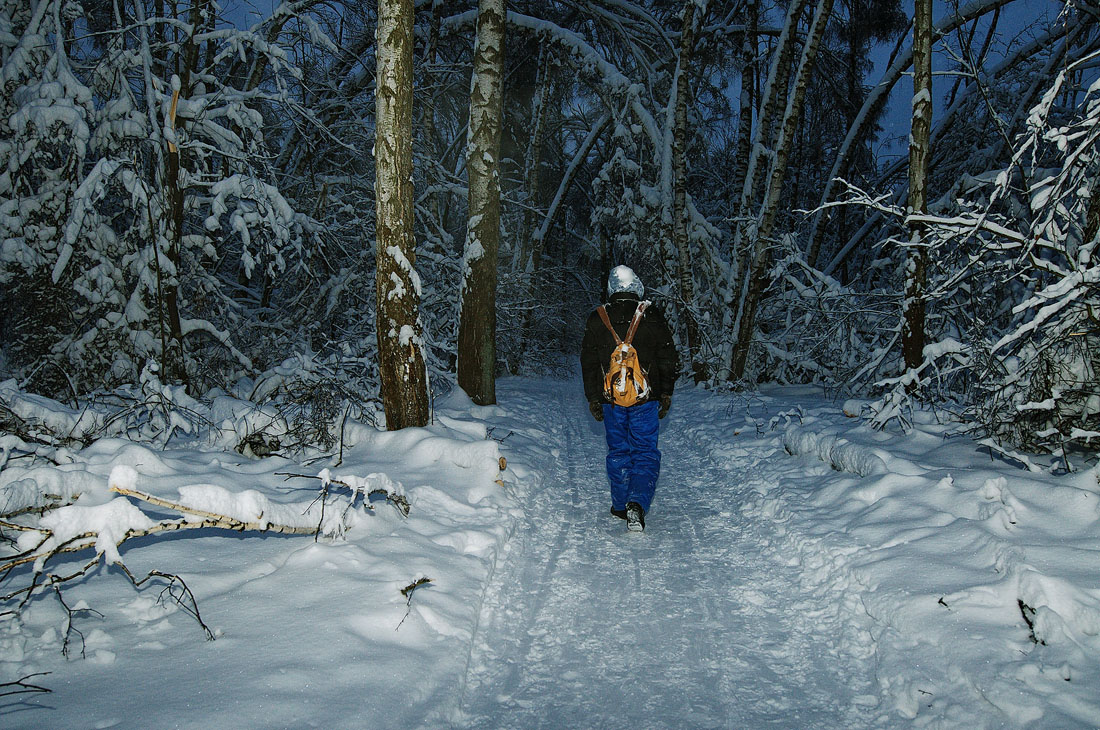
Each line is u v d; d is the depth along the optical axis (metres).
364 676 2.50
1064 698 2.27
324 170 13.96
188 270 9.30
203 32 9.48
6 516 3.05
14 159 8.12
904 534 3.69
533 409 9.77
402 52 5.66
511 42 17.20
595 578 3.85
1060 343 4.52
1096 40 9.66
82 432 5.06
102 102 8.91
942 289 5.62
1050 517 3.50
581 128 22.70
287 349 10.00
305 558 3.39
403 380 5.95
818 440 5.77
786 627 3.25
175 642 2.67
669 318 12.74
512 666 2.91
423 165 13.67
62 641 2.64
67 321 8.54
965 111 13.54
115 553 2.63
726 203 20.44
